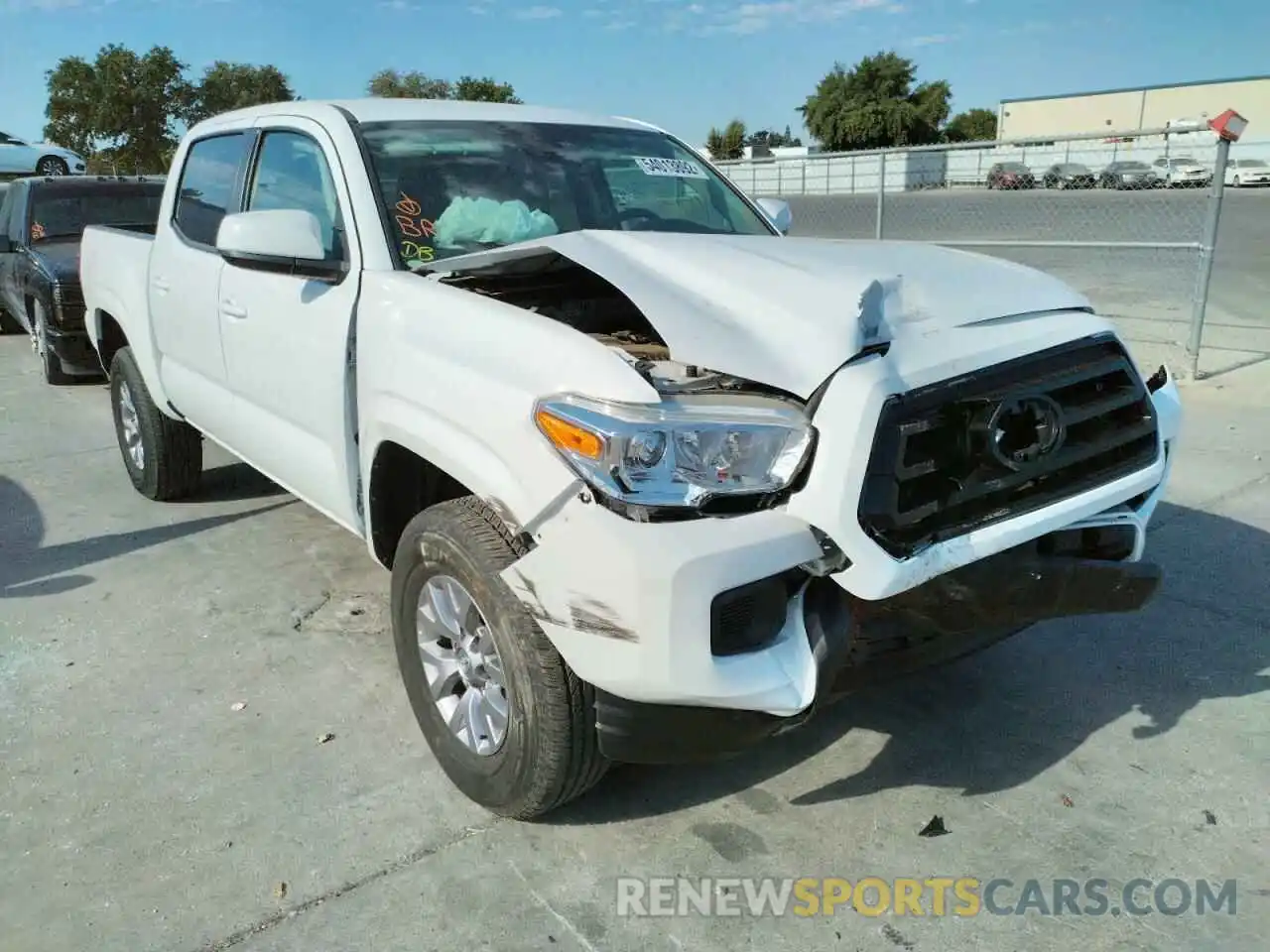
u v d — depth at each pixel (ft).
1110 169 37.50
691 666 7.05
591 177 12.56
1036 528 7.98
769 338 7.66
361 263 10.41
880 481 7.20
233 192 13.58
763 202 14.53
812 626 7.52
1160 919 7.94
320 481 11.30
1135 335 31.60
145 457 17.39
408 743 10.42
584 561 7.20
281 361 11.59
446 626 9.23
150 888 8.35
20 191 31.96
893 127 230.27
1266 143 37.24
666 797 9.52
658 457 7.09
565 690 7.91
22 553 15.62
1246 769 9.82
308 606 13.62
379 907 8.14
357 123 11.64
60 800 9.49
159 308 15.30
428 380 8.86
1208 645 12.23
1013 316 8.57
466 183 11.48
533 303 10.19
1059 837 8.92
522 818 9.02
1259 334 31.48
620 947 7.73
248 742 10.44
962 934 7.84
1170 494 17.30
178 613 13.46
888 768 9.96
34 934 7.84
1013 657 12.05
